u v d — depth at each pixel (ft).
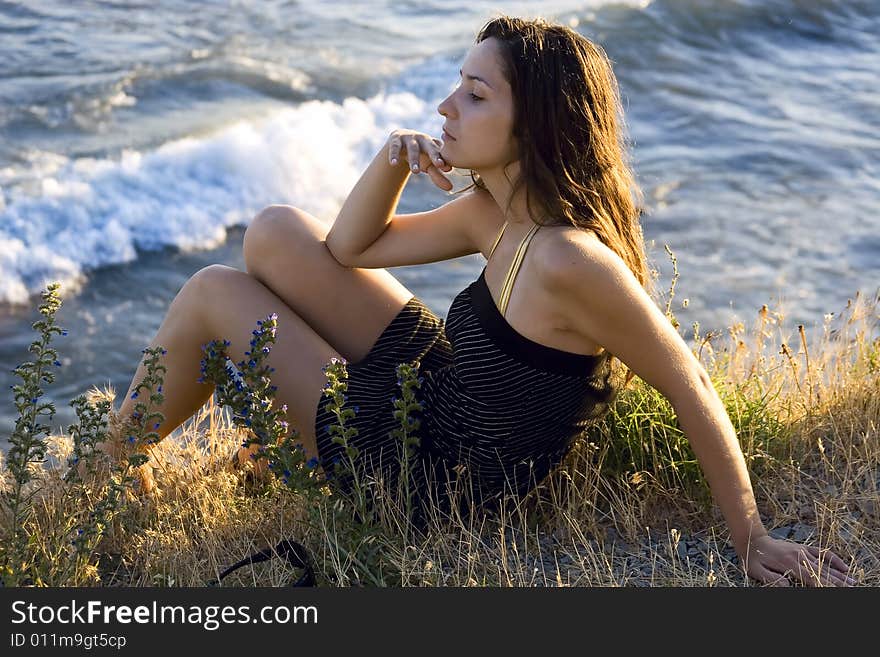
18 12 44.11
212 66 39.83
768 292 23.84
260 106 37.09
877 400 11.69
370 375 10.37
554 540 10.16
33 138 33.17
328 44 43.16
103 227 27.89
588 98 9.16
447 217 10.67
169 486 10.94
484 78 9.14
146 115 35.60
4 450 18.58
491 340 9.35
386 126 36.55
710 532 10.11
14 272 25.71
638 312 8.80
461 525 9.68
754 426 10.82
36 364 9.30
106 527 9.35
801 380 12.61
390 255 10.77
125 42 41.98
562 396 9.53
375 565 9.24
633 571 9.63
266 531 10.27
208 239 28.66
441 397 9.89
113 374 22.38
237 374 10.23
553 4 45.68
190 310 10.35
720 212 27.96
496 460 9.85
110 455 10.48
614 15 43.55
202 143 31.94
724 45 41.83
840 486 10.54
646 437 10.67
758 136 33.09
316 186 32.12
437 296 24.54
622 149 9.75
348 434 9.41
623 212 9.56
